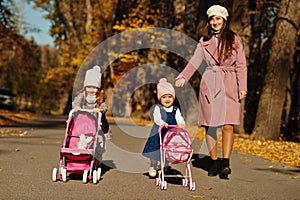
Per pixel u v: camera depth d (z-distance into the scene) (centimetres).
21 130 1667
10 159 878
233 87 758
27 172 739
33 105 4416
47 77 4119
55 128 1883
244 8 1908
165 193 614
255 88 2403
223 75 760
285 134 2367
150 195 597
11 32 3084
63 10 3938
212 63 770
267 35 2472
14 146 1107
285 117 2536
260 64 2467
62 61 4019
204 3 1722
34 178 688
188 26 2394
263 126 1706
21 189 603
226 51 752
